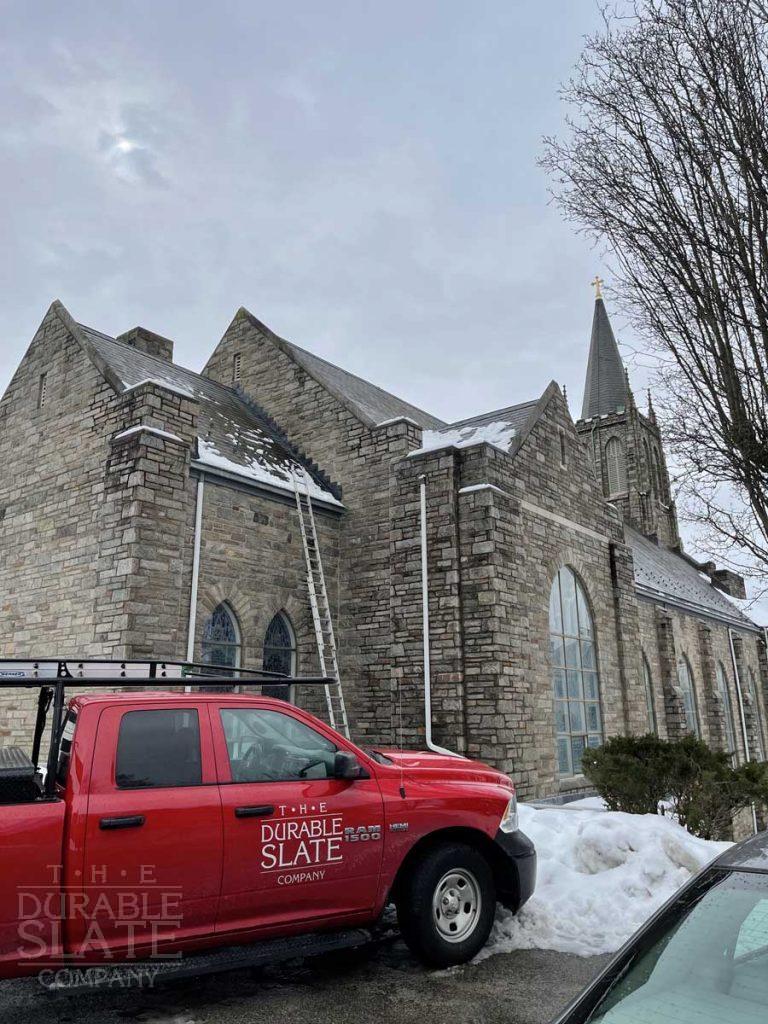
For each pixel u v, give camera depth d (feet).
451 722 48.49
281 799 18.29
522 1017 16.96
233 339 74.33
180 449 45.60
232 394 70.90
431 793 20.75
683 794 37.47
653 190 29.68
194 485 46.85
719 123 28.19
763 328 28.27
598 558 66.59
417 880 19.79
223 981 19.08
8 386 58.03
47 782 16.74
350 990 18.49
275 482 52.60
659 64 28.96
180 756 17.74
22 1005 17.48
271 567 51.44
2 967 14.79
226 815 17.40
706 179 28.55
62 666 20.25
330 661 54.24
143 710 17.83
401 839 19.79
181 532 44.65
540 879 26.61
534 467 59.00
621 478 176.96
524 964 20.21
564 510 62.28
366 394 75.05
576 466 66.13
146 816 16.46
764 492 29.45
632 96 29.58
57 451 51.03
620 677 65.82
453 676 49.08
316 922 18.28
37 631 47.75
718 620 112.98
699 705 99.71
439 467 53.26
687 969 9.11
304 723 19.99
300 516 53.26
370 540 57.06
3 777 16.01
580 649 61.16
